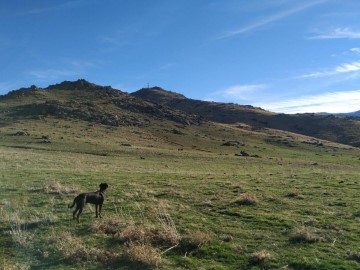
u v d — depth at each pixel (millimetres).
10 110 146375
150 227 15648
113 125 143000
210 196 23203
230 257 13250
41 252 13422
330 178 33469
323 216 18453
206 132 168500
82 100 181375
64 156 62469
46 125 120500
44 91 196125
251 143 154500
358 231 15969
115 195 22875
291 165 85438
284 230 16109
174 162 72250
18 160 45781
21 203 20172
